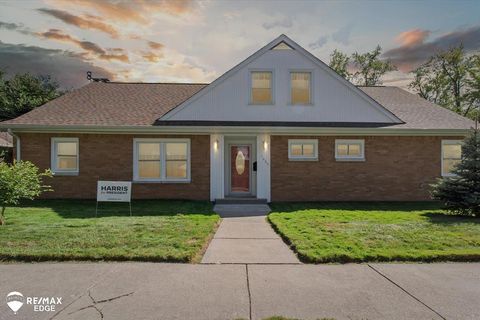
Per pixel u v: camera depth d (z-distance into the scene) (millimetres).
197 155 13203
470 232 7320
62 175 12977
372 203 12656
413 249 6043
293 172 13266
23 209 10516
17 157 12852
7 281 4652
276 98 13742
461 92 32781
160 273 4992
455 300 4133
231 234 7625
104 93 15867
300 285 4578
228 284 4594
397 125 13367
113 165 13094
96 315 3689
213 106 13586
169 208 10922
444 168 13516
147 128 12633
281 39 13836
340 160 13312
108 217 9109
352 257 5594
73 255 5547
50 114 13422
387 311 3832
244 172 13969
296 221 8680
